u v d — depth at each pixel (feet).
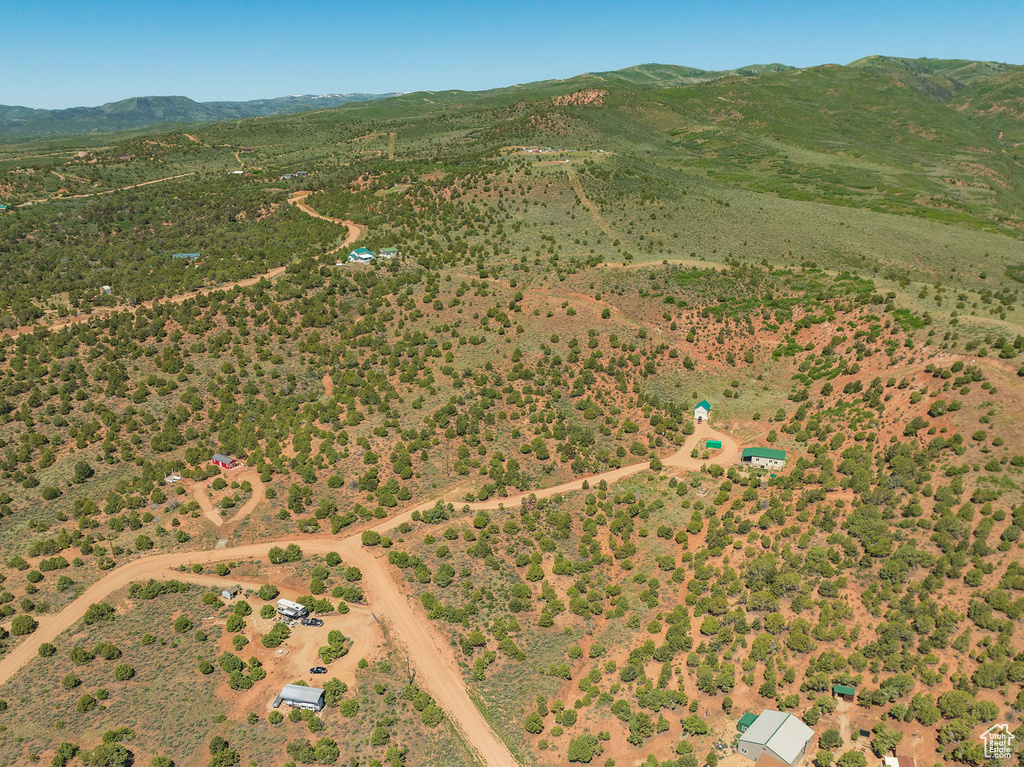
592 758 244.63
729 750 241.96
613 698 267.59
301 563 346.74
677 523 362.74
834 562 304.71
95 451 433.89
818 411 438.81
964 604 271.28
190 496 401.08
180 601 319.47
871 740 237.25
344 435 437.17
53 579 335.26
